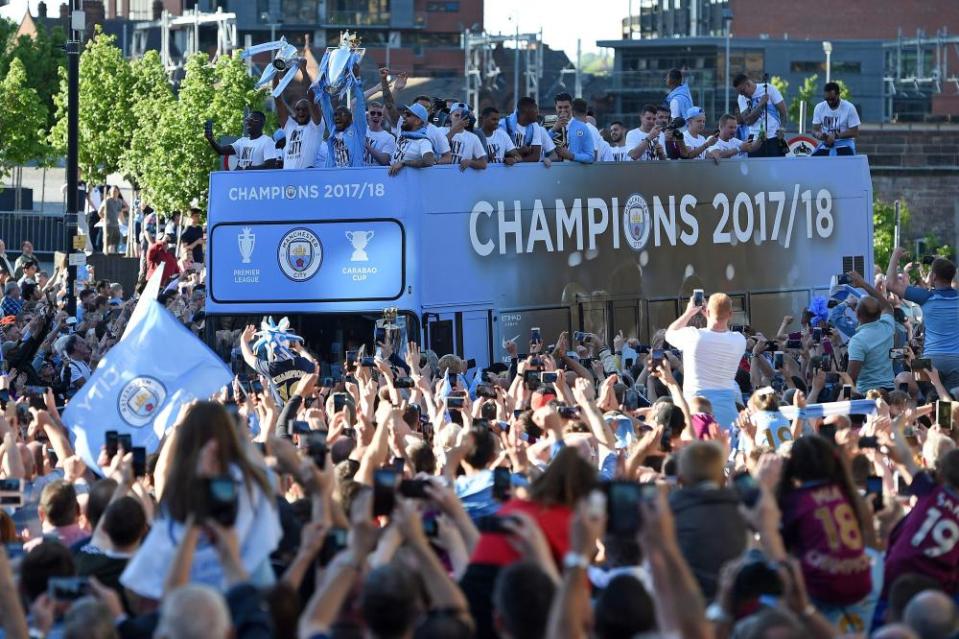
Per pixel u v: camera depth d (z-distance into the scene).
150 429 40.50
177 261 109.25
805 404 45.16
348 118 71.81
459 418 46.59
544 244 73.94
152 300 41.28
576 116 78.56
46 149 184.00
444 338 69.81
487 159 73.56
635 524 20.52
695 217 81.38
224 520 21.77
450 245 70.25
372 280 69.50
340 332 70.06
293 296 70.44
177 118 171.38
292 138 72.25
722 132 84.19
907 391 52.25
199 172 171.12
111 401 40.50
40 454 36.25
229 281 71.31
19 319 80.06
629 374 65.12
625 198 77.81
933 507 28.58
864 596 26.22
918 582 23.84
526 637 20.39
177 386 40.59
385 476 22.45
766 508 23.03
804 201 87.44
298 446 33.78
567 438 35.50
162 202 171.25
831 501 26.23
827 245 88.69
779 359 60.84
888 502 30.09
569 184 75.31
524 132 74.94
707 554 25.00
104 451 34.25
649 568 20.75
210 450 23.69
